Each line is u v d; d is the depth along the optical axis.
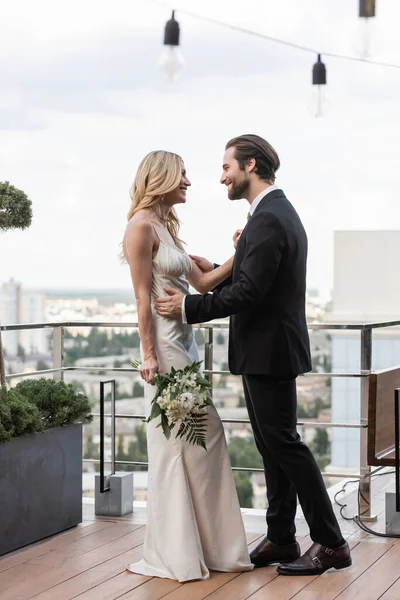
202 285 4.12
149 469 3.80
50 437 4.30
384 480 5.58
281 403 3.64
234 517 3.79
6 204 4.19
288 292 3.62
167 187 3.77
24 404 4.15
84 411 4.56
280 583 3.59
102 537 4.27
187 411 3.61
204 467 3.76
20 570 3.78
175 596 3.44
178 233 4.01
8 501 4.02
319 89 4.59
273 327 3.61
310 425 4.48
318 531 3.70
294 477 3.66
